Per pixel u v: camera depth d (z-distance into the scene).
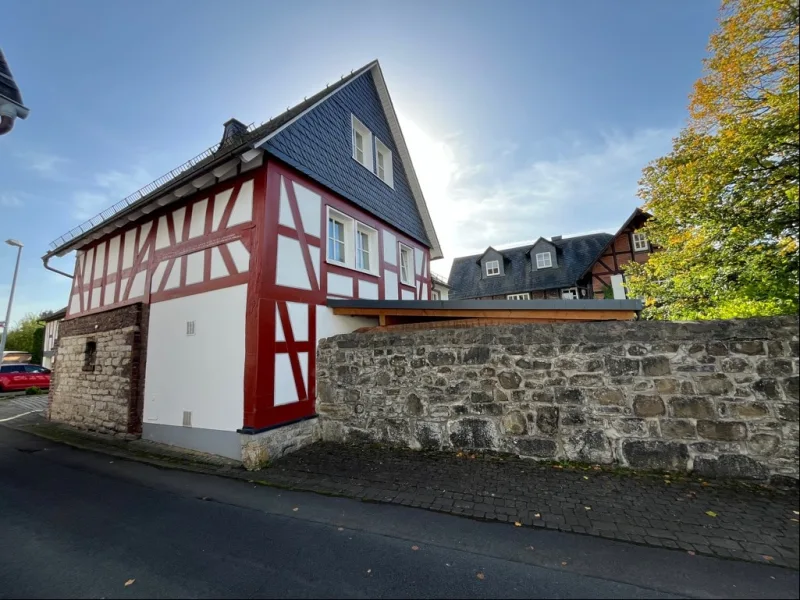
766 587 2.17
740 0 5.54
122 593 2.27
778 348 3.63
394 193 9.74
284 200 5.80
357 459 4.85
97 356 7.85
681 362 3.96
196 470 4.77
